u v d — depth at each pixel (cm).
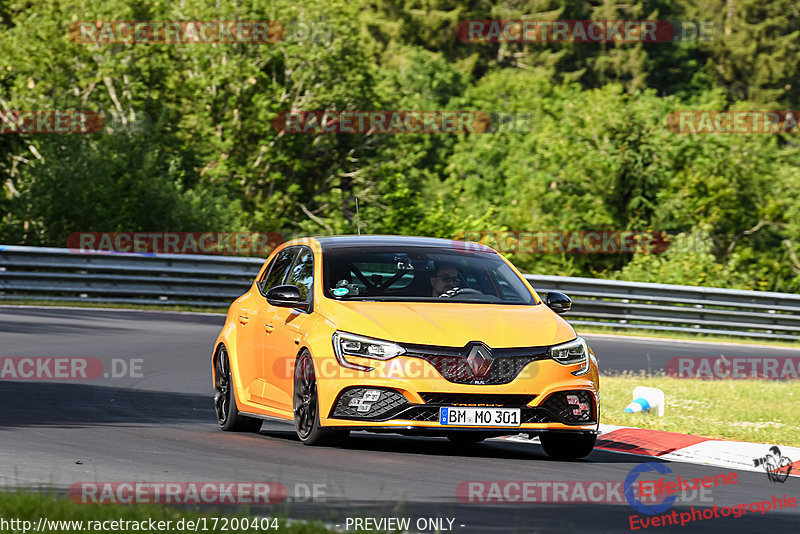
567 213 15250
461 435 3644
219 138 16462
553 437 3309
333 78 16988
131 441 3244
